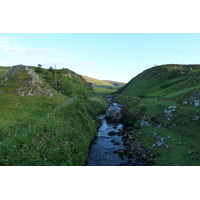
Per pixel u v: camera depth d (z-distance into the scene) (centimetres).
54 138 2603
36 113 3591
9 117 3195
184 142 2720
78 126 3394
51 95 4903
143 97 7931
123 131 3916
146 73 13175
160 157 2431
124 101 8669
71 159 2302
